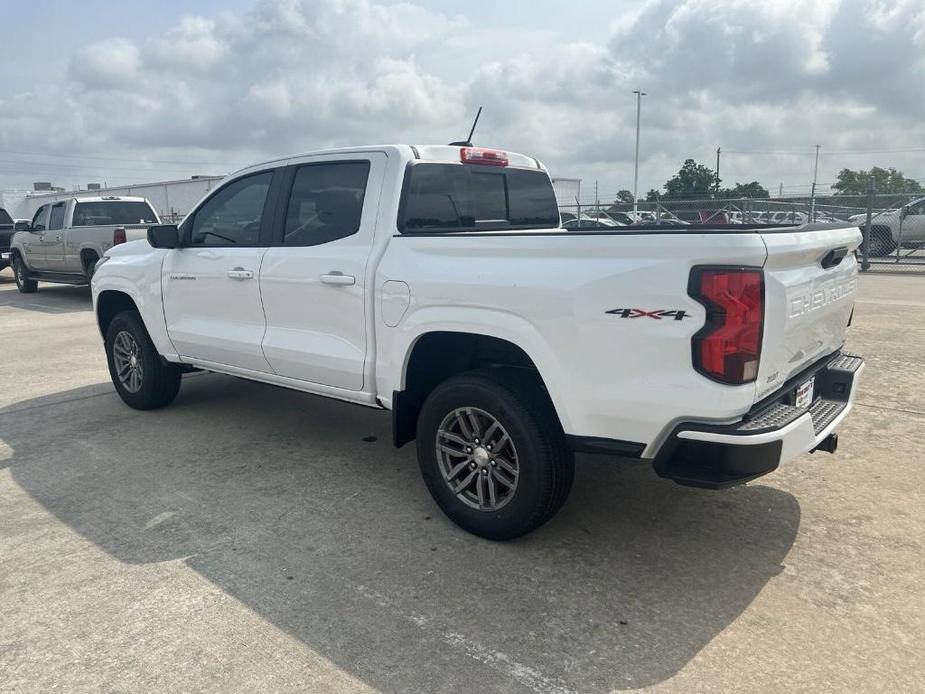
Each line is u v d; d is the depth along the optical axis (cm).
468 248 331
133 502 394
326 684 244
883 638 265
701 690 239
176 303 504
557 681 244
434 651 261
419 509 382
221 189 473
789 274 286
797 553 329
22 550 341
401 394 366
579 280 290
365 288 373
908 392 580
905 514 365
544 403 321
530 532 340
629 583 305
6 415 566
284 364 429
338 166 403
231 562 327
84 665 256
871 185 1612
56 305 1303
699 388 267
